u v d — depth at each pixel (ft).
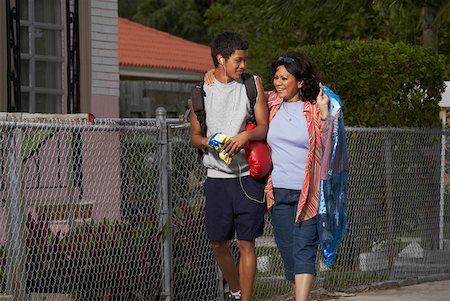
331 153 35.24
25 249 37.17
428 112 53.01
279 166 35.73
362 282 48.75
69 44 56.39
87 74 59.11
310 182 35.40
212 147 35.32
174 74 108.78
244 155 36.14
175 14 196.75
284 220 35.96
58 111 57.31
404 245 51.29
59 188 39.75
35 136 37.96
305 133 35.32
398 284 49.70
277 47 88.84
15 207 36.50
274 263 46.50
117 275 40.11
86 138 42.86
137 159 41.27
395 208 50.70
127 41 111.65
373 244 49.60
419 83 52.06
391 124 51.75
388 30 78.95
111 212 42.27
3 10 53.67
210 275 43.45
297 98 35.96
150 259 40.96
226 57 35.94
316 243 35.73
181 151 42.47
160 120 41.14
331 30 80.48
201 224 43.11
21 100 55.16
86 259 39.14
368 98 51.65
